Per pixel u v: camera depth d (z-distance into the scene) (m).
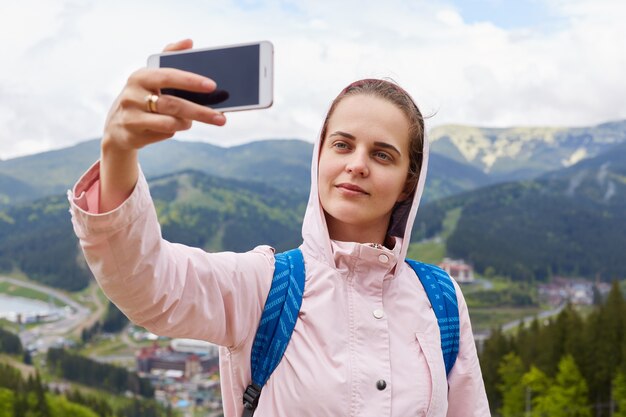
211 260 2.20
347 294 2.42
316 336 2.33
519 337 80.81
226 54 1.86
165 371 162.75
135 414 121.81
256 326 2.35
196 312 2.08
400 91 2.54
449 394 2.71
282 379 2.31
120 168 1.71
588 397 62.91
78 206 1.76
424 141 2.54
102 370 142.25
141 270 1.85
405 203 2.65
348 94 2.51
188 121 1.61
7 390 93.94
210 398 139.88
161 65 1.91
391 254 2.44
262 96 1.81
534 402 64.12
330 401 2.24
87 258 1.83
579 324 68.44
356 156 2.38
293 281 2.42
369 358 2.34
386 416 2.28
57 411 94.81
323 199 2.47
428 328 2.53
